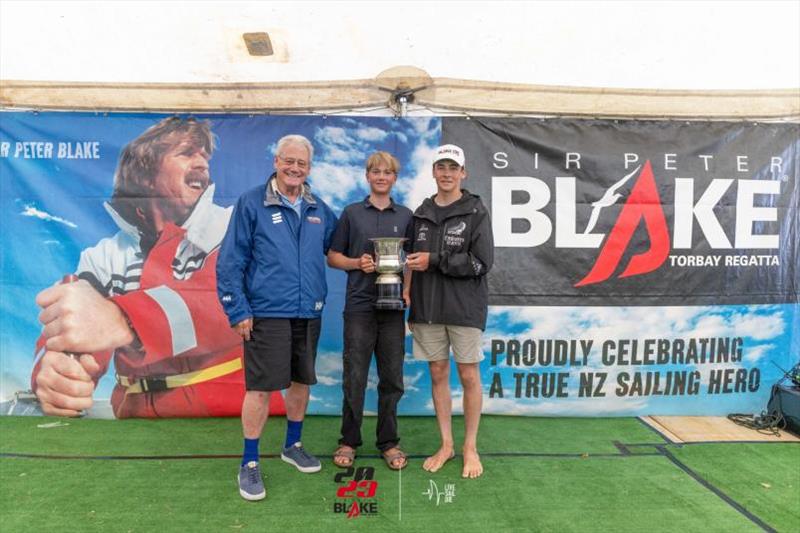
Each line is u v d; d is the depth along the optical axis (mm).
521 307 3473
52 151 3361
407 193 3418
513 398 3512
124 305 3420
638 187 3467
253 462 2512
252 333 2434
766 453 3020
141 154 3373
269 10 2754
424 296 2652
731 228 3508
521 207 3438
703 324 3525
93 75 3066
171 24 2811
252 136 3381
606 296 3490
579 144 3441
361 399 2756
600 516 2357
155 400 3451
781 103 3328
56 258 3400
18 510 2340
